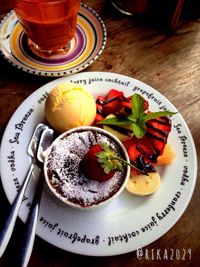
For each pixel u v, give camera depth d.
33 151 0.24
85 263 0.22
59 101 0.24
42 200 0.22
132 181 0.23
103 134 0.24
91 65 0.29
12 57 0.28
